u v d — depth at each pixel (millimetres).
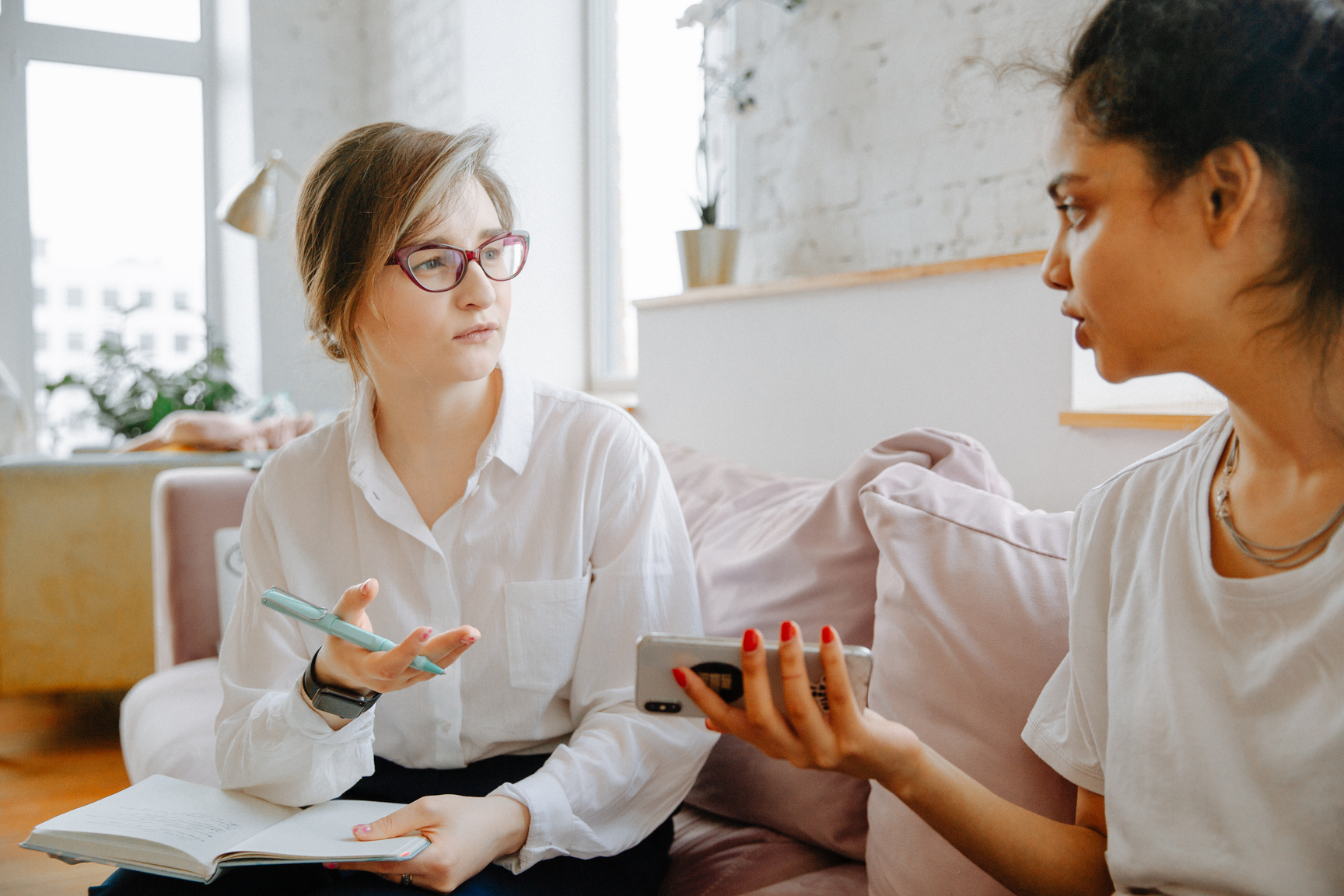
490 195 1064
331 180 1007
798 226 2703
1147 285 591
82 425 5055
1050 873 735
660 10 3420
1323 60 557
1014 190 2086
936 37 2240
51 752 2521
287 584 1086
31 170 4953
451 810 871
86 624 2664
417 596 1064
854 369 2082
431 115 4078
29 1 4875
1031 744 817
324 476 1102
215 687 1686
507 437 1065
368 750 945
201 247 5340
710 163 3121
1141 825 671
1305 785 590
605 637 1072
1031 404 1705
